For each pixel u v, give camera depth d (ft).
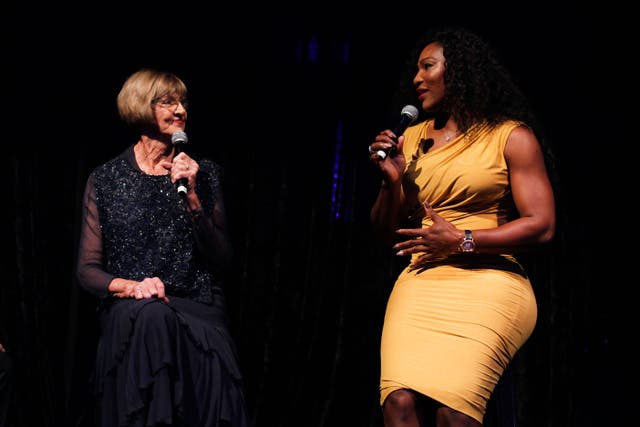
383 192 9.09
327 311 15.38
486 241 8.25
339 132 15.58
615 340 14.21
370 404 14.99
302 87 15.66
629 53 14.46
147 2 15.35
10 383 10.23
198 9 15.49
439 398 7.91
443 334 8.20
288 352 15.38
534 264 14.71
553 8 14.73
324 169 15.58
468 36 9.25
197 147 15.53
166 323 9.14
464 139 8.77
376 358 15.08
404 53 15.28
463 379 7.96
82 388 14.49
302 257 15.55
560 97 14.65
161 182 10.14
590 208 14.55
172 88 10.21
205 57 15.53
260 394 15.17
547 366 14.39
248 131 15.66
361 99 15.48
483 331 8.14
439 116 9.36
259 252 15.56
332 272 15.42
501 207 8.75
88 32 15.11
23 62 14.83
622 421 13.96
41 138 14.88
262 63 15.66
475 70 9.00
